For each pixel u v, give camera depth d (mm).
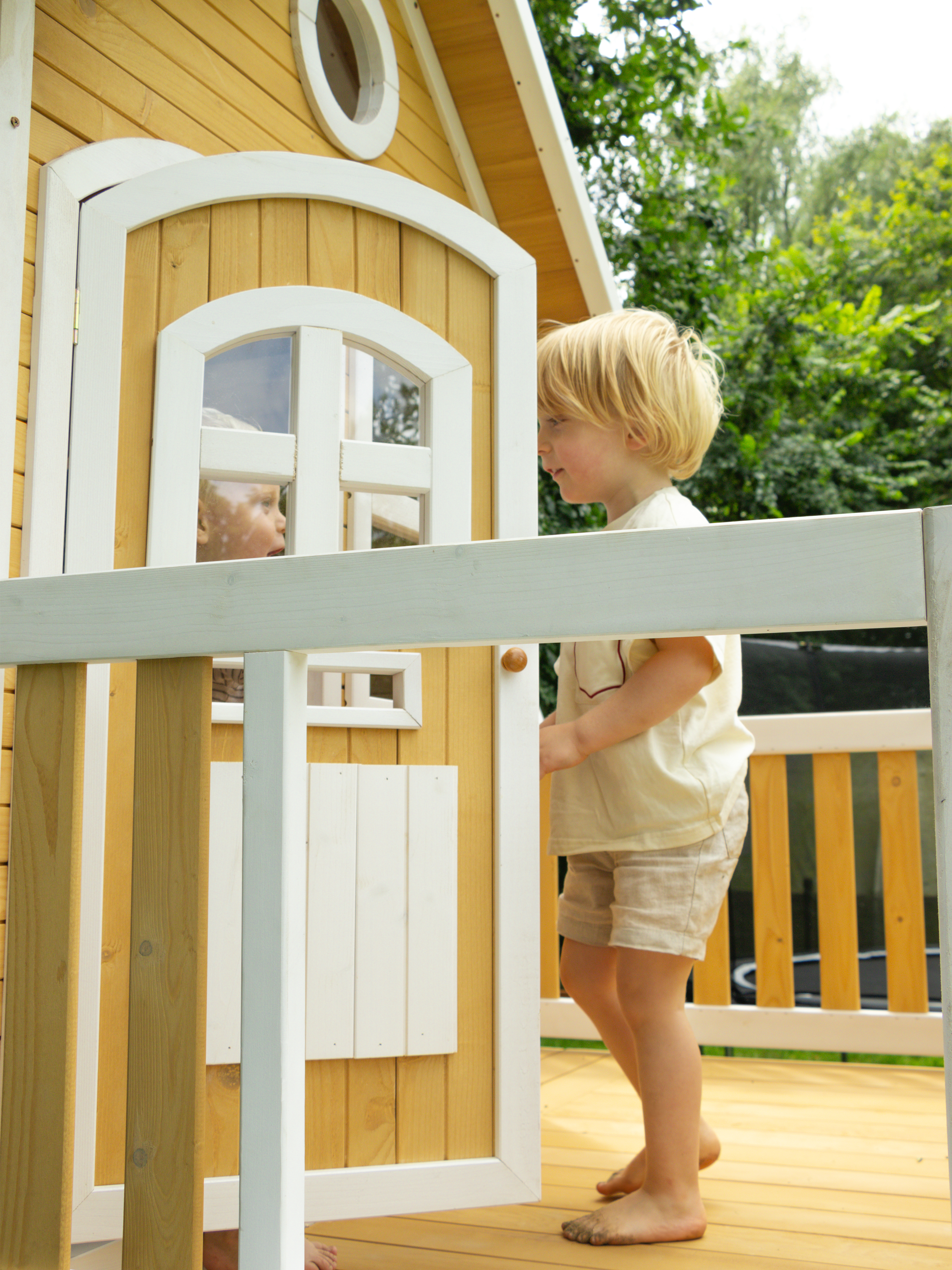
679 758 1565
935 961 3156
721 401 1860
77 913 905
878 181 12789
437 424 1720
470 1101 1595
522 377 1783
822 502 7961
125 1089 1416
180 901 871
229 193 1628
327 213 1709
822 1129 2148
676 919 1518
